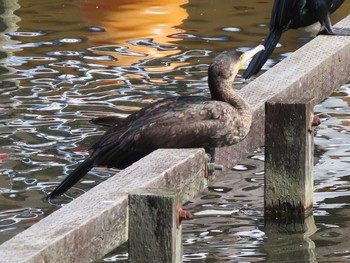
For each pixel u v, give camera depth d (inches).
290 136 446.3
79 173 418.0
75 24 759.7
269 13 792.3
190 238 436.5
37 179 494.0
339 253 423.8
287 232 442.0
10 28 749.9
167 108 418.9
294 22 572.1
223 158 433.4
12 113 584.1
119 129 424.2
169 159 378.3
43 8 803.4
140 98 606.2
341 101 609.3
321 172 512.1
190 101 421.7
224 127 409.7
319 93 505.0
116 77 645.3
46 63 673.6
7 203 466.6
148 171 364.2
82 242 314.0
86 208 326.6
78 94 615.2
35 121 572.1
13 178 494.9
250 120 420.5
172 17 771.4
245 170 517.3
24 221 446.9
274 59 681.0
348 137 555.8
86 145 537.6
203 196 484.7
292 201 453.1
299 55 514.3
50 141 543.2
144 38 728.3
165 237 330.0
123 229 336.2
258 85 472.7
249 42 714.2
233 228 447.8
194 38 726.5
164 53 693.9
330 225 451.2
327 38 549.3
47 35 733.9
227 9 804.0
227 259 415.5
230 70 421.4
